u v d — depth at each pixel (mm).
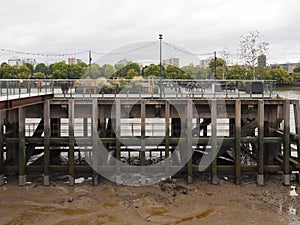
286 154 20109
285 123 20141
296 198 18406
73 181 20000
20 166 19844
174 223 15562
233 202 17844
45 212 16531
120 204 17484
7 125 21094
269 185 20188
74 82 22438
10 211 16609
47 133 20016
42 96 19719
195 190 19328
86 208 17016
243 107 21297
